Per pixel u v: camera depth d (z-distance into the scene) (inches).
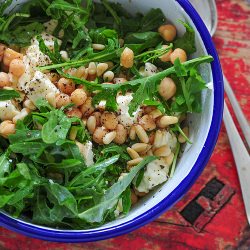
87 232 12.5
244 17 17.3
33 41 14.0
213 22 16.8
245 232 15.6
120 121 13.6
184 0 13.6
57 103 13.3
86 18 14.2
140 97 13.2
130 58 13.7
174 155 14.2
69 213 12.6
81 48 14.3
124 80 13.9
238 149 16.1
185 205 15.7
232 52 17.0
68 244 15.2
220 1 17.3
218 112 13.1
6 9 14.0
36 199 13.0
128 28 14.8
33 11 14.4
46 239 12.5
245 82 16.8
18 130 12.9
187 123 14.5
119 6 14.6
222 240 15.5
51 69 13.7
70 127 13.1
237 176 16.0
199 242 15.4
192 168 13.0
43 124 13.0
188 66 13.3
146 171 13.7
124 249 15.3
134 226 12.7
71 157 12.9
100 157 13.4
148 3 14.4
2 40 14.0
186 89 13.5
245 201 15.7
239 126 16.5
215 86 13.2
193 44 13.9
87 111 13.6
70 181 13.0
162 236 15.4
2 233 15.2
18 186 12.4
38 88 13.3
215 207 15.7
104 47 14.2
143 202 13.9
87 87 13.5
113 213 13.5
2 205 12.2
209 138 13.1
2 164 12.6
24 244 15.2
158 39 14.5
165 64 14.3
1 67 14.0
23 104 13.6
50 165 12.9
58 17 14.1
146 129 13.6
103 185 13.3
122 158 13.7
